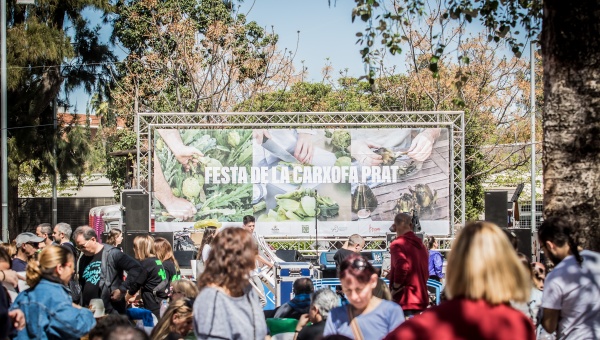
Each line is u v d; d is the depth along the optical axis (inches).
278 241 805.2
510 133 1407.5
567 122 278.1
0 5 934.4
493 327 140.0
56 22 1221.1
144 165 840.3
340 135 799.1
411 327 142.6
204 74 1409.9
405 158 799.7
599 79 274.7
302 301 327.9
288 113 791.7
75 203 1630.2
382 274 565.6
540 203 1314.0
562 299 213.3
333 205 797.9
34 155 1243.8
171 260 418.3
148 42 1505.9
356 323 213.3
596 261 217.2
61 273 245.6
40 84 1198.9
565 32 277.4
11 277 306.0
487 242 143.1
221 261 193.0
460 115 792.3
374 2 364.5
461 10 382.0
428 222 800.9
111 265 351.6
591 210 274.2
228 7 1539.1
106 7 1231.5
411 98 1280.8
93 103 1524.4
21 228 1595.7
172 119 860.0
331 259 587.8
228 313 190.2
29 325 238.5
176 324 254.8
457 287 143.8
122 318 209.2
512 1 416.8
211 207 795.4
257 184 797.2
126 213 634.8
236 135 794.8
